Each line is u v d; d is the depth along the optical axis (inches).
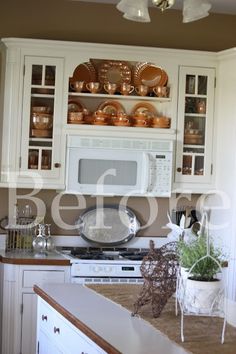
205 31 207.2
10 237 190.4
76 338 107.9
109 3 201.3
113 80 199.2
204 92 196.4
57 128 188.4
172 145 191.9
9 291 177.5
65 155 188.1
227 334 99.0
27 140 187.5
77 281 177.8
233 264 186.7
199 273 106.3
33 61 187.3
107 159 188.4
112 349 88.3
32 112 188.5
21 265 176.9
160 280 109.3
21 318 177.8
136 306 110.2
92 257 182.7
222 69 195.2
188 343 93.0
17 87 186.9
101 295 127.5
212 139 197.3
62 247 200.1
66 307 114.7
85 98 200.2
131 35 203.2
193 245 110.4
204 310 106.3
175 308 113.7
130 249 202.8
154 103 202.4
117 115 193.5
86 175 187.9
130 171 190.1
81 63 189.3
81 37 200.5
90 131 188.1
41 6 198.5
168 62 193.8
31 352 178.2
